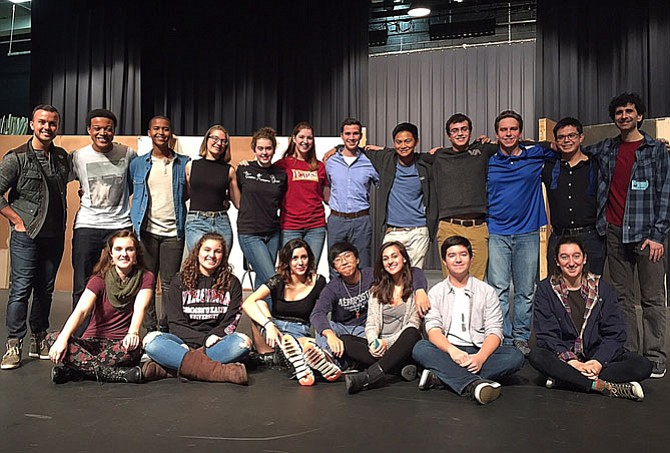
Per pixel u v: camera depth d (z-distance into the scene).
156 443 1.96
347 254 2.99
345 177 3.54
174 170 3.50
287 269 3.11
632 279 3.05
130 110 6.89
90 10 6.84
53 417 2.23
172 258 3.50
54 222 3.15
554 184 3.21
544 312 2.73
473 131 8.78
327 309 3.00
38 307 3.24
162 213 3.47
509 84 8.64
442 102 8.91
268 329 2.90
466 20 8.83
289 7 7.50
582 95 6.50
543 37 6.63
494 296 2.81
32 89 6.95
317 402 2.44
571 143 3.11
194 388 2.65
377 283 2.94
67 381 2.76
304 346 2.69
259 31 7.51
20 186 3.06
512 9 8.56
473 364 2.57
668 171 2.89
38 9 6.92
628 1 6.20
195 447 1.93
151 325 3.73
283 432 2.07
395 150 3.52
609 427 2.13
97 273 2.88
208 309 2.97
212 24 7.51
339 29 7.44
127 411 2.31
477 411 2.32
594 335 2.66
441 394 2.56
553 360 2.58
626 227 2.94
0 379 2.79
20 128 7.08
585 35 6.49
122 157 3.35
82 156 3.25
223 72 7.54
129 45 6.89
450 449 1.92
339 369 2.74
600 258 3.12
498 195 3.31
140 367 2.75
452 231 3.31
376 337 2.86
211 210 3.44
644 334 2.95
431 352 2.64
